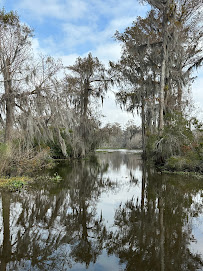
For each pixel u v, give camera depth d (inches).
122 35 758.5
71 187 339.0
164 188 329.4
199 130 530.3
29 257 137.1
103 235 168.2
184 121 507.8
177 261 129.5
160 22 631.2
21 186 320.5
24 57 442.6
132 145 1914.4
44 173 461.1
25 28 444.1
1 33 410.6
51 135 484.4
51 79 469.1
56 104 466.6
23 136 419.5
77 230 178.7
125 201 263.4
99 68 797.2
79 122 746.8
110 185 363.9
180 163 463.8
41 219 202.1
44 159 531.8
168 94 600.1
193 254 137.5
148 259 132.5
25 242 157.3
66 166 610.5
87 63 778.8
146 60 638.5
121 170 555.8
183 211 222.5
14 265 127.2
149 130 648.4
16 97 417.4
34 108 429.1
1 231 175.3
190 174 443.2
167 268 121.7
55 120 486.0
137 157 988.6
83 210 229.1
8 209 226.5
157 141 518.9
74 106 745.6
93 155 1071.6
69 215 213.8
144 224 189.0
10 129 413.4
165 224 188.1
